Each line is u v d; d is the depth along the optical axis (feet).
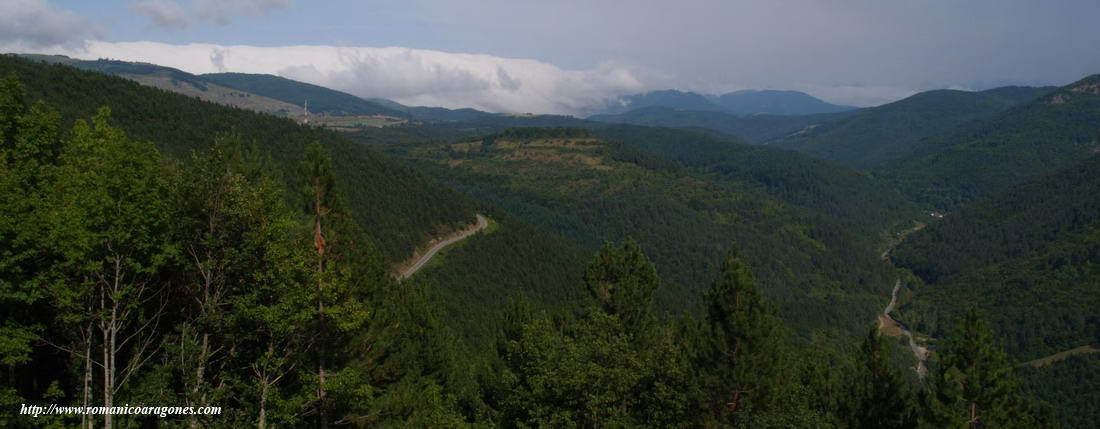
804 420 71.67
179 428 64.08
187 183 65.00
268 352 65.41
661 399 69.56
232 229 66.03
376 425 84.23
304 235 74.13
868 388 85.61
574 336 85.20
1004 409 77.36
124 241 58.23
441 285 285.84
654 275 111.86
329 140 399.24
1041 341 432.66
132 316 68.33
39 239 54.34
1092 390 336.29
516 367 78.64
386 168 412.77
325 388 69.51
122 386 67.51
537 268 359.05
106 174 56.70
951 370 79.05
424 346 107.45
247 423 66.80
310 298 63.62
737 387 75.92
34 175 65.92
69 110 251.19
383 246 294.66
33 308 61.93
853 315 548.72
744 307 80.12
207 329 67.15
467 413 96.84
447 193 449.06
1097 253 545.44
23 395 64.95
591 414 65.31
